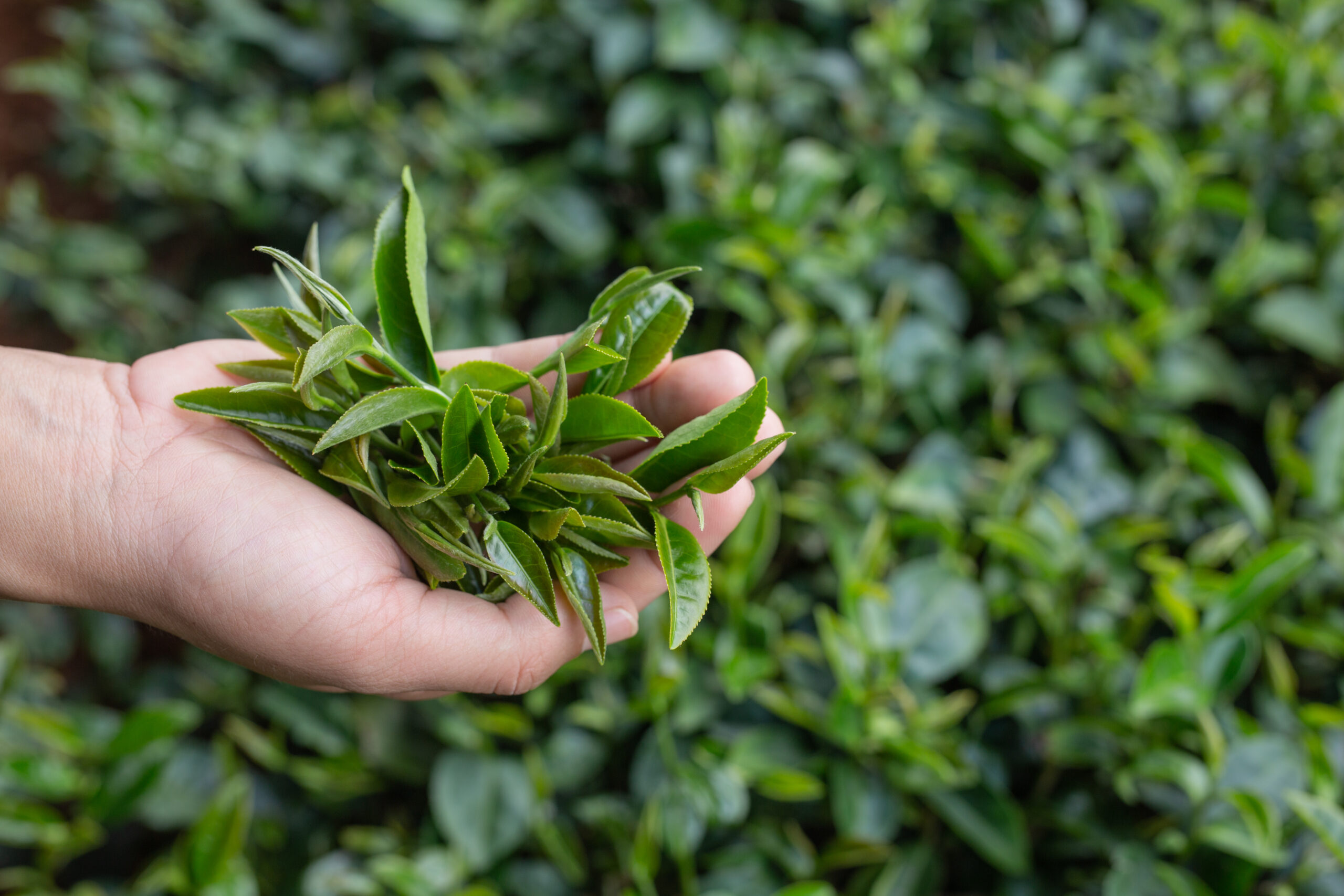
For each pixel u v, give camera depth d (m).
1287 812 0.46
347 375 0.37
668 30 0.58
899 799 0.47
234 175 0.68
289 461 0.38
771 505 0.48
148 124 0.69
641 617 0.49
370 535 0.38
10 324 0.79
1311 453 0.52
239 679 0.56
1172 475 0.53
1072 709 0.49
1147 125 0.61
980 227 0.54
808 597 0.52
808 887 0.45
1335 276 0.56
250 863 0.52
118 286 0.71
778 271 0.53
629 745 0.51
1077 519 0.52
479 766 0.50
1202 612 0.48
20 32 0.93
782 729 0.49
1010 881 0.48
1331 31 0.62
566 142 0.64
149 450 0.38
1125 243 0.59
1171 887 0.45
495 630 0.38
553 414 0.37
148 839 0.57
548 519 0.37
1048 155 0.57
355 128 0.67
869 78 0.61
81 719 0.54
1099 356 0.55
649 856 0.47
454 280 0.56
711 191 0.56
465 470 0.36
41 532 0.38
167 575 0.38
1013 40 0.64
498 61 0.65
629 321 0.38
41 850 0.52
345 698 0.52
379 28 0.70
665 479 0.38
